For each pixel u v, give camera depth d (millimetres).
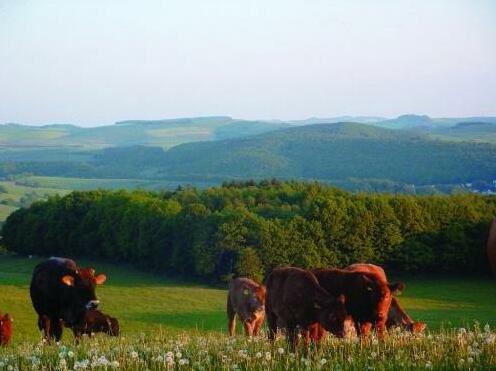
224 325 56344
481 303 70812
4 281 85812
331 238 86750
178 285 86500
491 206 91750
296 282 16297
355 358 12938
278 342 15750
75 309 20219
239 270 83938
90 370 12664
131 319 60844
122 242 102125
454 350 13094
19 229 116750
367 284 16625
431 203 89688
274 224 85750
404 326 22016
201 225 88500
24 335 42125
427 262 87625
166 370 12406
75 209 113188
